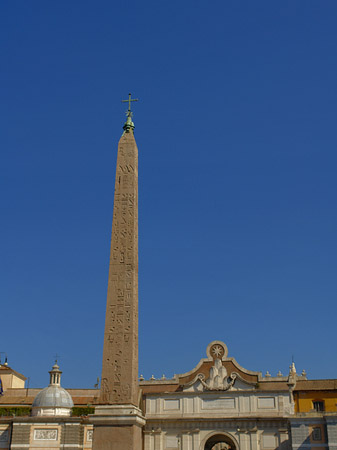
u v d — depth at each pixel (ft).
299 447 173.17
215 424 191.93
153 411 196.95
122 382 99.30
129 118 123.34
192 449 190.29
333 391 205.98
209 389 195.72
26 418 195.31
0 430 196.03
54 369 214.48
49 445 192.65
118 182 115.44
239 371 197.36
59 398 206.59
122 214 112.16
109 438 95.71
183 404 196.03
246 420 189.16
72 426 195.00
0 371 248.93
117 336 102.53
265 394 191.31
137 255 111.14
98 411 97.76
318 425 174.29
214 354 200.95
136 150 119.65
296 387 209.87
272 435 186.60
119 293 105.81
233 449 203.92
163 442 193.47
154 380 203.51
